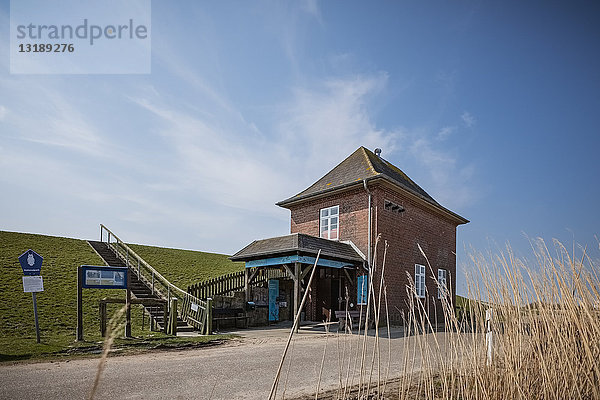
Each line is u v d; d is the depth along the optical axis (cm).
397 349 956
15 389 572
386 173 1923
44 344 934
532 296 365
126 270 1127
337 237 1812
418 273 1908
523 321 362
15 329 1138
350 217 1777
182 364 771
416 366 727
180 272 2625
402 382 364
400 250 1803
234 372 699
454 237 2328
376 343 335
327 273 1769
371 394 507
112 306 1548
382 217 1717
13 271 1858
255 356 874
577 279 349
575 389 326
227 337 1176
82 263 2227
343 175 1948
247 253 1631
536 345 353
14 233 2736
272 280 1709
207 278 2570
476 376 340
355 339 1164
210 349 986
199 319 1325
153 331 1252
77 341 987
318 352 931
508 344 347
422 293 1911
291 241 1502
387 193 1769
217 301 1527
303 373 695
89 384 602
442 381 368
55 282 1794
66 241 2783
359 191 1762
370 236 1673
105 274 1082
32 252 980
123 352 905
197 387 591
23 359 791
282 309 1767
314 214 1939
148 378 645
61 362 775
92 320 1356
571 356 334
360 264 1678
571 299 346
